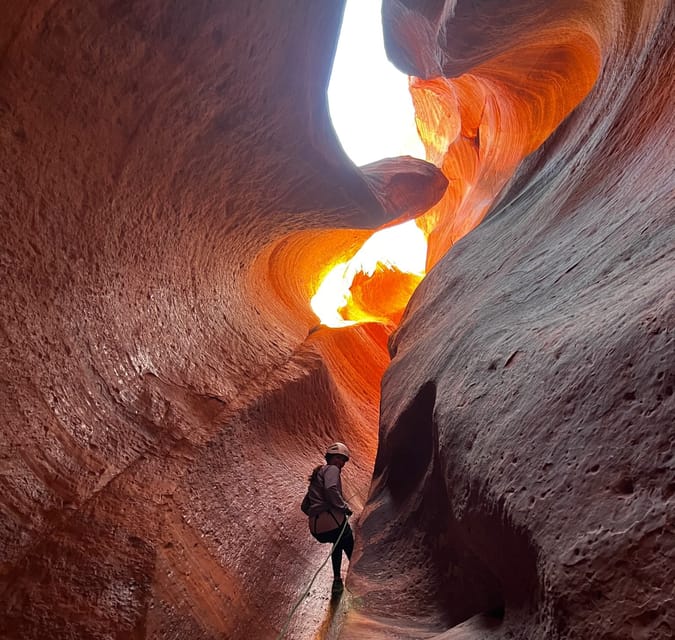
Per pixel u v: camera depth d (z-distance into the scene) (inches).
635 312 88.4
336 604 141.9
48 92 123.3
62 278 146.3
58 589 107.5
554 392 95.0
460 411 124.3
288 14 165.2
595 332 95.3
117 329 174.1
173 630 117.0
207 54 154.3
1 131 116.9
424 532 151.0
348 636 118.0
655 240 109.7
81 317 155.6
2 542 105.8
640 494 69.7
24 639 96.7
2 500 110.6
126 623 110.5
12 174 123.4
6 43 109.0
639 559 65.3
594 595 68.1
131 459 154.2
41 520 116.2
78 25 120.4
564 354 99.3
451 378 148.1
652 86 178.4
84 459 137.6
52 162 133.1
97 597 111.3
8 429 119.5
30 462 121.6
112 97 139.9
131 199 168.1
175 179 183.3
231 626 131.5
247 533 172.2
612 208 149.9
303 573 172.1
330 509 154.6
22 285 131.6
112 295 173.2
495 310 158.7
